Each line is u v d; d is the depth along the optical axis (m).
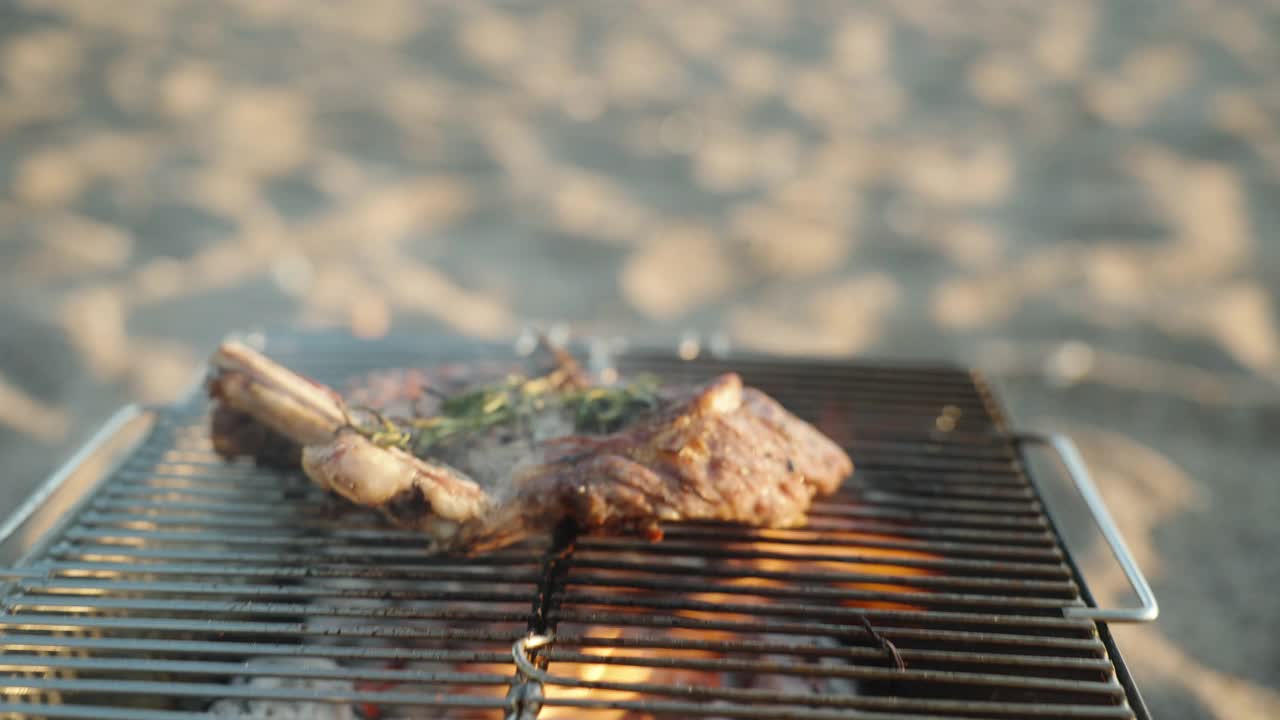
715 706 0.65
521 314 1.34
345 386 0.82
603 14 2.61
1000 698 0.71
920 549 0.74
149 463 0.80
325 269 1.43
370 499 0.70
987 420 0.85
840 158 1.89
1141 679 0.87
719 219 1.64
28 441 1.06
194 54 2.20
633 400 0.76
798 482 0.73
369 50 2.29
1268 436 1.10
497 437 0.75
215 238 1.49
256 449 0.77
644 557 0.77
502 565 0.73
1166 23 2.60
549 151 1.88
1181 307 1.37
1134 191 1.75
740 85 2.23
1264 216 1.65
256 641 0.74
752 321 1.34
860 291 1.42
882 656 0.68
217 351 0.73
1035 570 0.72
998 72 2.32
